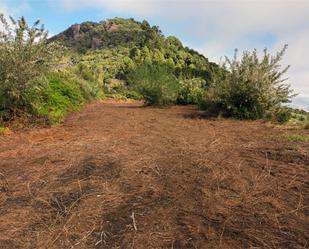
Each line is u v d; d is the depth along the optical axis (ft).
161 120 27.35
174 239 8.26
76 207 9.94
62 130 21.44
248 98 28.07
